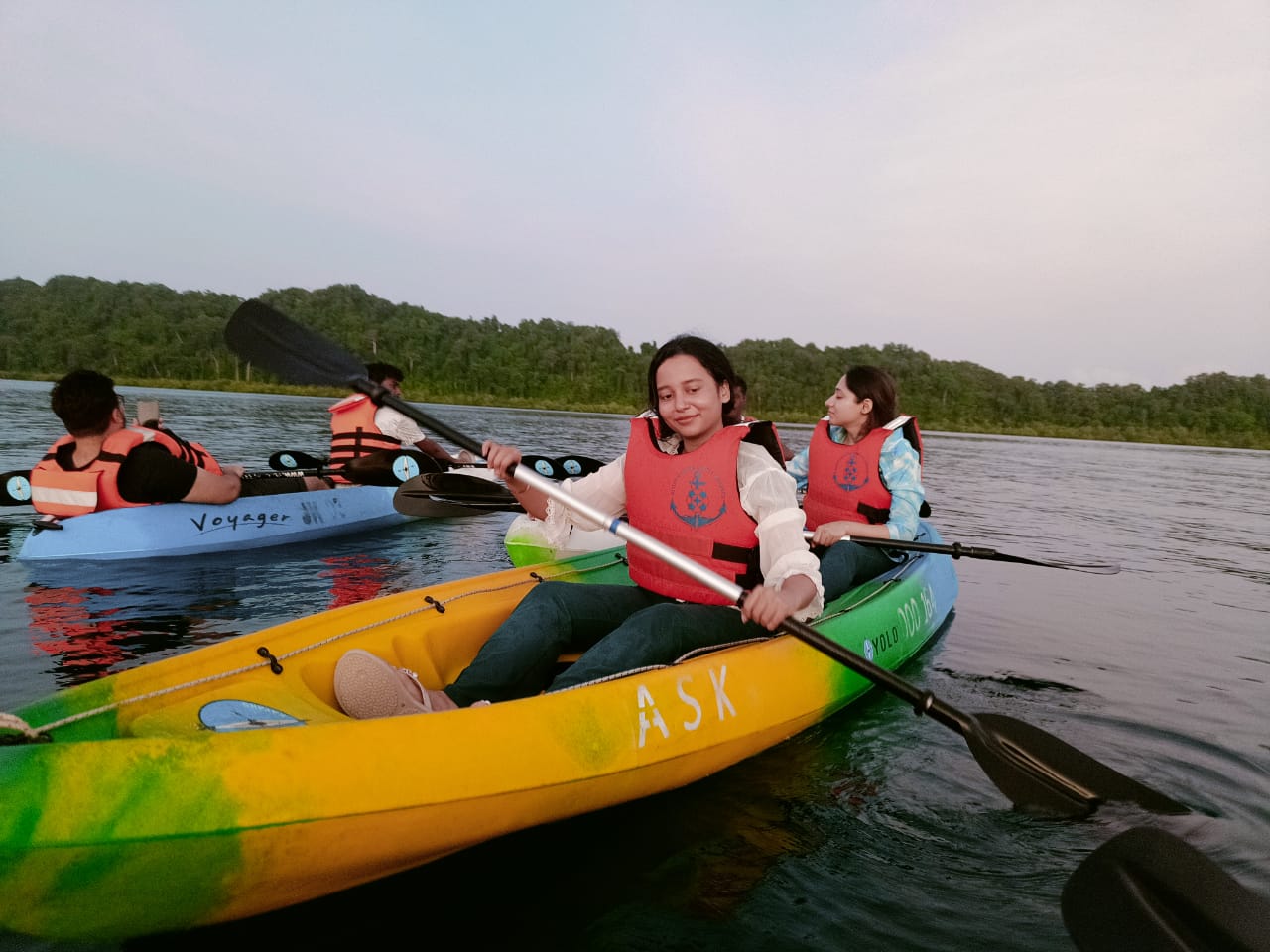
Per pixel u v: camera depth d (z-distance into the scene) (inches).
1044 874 73.0
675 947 61.5
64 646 119.8
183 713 70.1
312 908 64.0
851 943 62.6
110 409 177.3
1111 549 256.8
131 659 115.0
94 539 174.4
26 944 58.7
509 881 69.1
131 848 51.7
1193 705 116.8
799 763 93.2
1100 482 567.5
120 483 177.0
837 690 105.0
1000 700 115.8
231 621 136.0
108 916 55.1
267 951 60.2
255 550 194.9
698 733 83.1
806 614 83.1
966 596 182.7
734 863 73.0
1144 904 59.6
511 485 95.0
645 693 80.4
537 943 61.5
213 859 54.6
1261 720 111.8
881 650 119.0
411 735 64.3
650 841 76.0
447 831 64.6
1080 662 135.5
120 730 67.9
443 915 64.5
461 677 83.9
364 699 73.3
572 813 74.6
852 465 148.3
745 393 109.8
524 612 89.3
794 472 178.7
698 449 89.4
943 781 90.4
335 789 58.7
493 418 962.7
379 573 177.0
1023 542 258.7
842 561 131.3
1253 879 71.9
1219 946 55.7
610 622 94.0
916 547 130.0
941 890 70.1
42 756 52.8
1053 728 106.3
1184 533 309.0
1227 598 194.7
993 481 509.0
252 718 70.5
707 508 88.7
